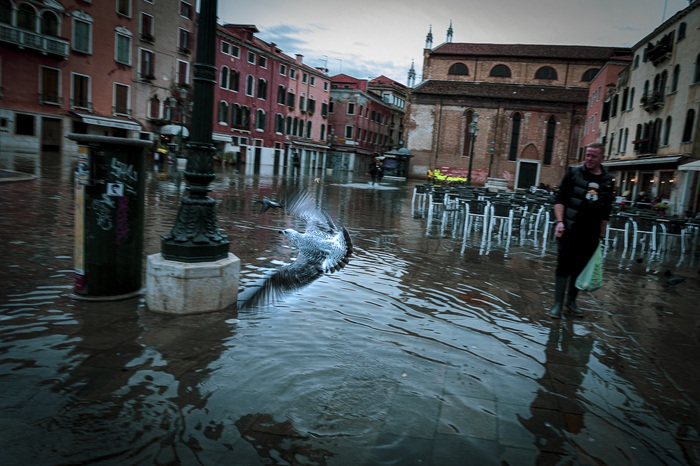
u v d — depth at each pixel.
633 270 9.53
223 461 2.71
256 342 4.48
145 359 3.98
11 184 14.46
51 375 3.60
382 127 86.62
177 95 43.91
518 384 3.97
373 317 5.42
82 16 36.84
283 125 60.56
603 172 5.80
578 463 2.91
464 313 5.84
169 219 11.04
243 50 51.12
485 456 2.92
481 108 55.00
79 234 5.34
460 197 15.84
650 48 30.80
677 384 4.18
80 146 5.24
